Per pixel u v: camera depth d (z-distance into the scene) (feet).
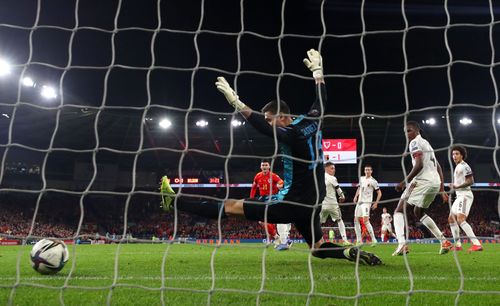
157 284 13.28
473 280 14.02
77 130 105.19
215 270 17.38
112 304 10.10
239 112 13.75
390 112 96.07
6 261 24.36
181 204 16.42
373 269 16.92
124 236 10.55
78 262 22.71
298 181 14.87
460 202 27.71
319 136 14.90
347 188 111.45
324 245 17.04
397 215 25.03
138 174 117.80
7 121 96.53
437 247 36.60
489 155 109.81
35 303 10.21
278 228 31.35
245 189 116.37
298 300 10.52
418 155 22.81
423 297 10.87
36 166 111.86
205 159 116.67
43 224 102.78
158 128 104.58
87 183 114.83
